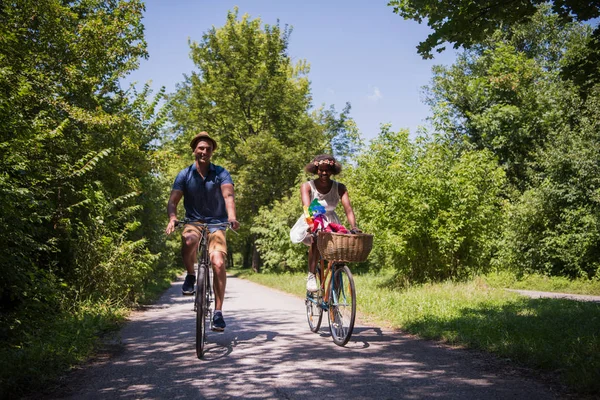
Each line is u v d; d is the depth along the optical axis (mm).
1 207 5953
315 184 6348
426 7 6691
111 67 12680
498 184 13898
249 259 53844
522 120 28141
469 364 4500
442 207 13359
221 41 36688
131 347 5758
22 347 5184
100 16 12180
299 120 37031
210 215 5508
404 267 13773
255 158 33531
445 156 14555
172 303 12250
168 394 3691
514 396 3469
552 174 19047
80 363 4867
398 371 4266
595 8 6449
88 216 10070
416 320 6941
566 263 17922
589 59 7371
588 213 17500
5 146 6516
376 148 14922
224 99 35688
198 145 5465
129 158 12438
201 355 4957
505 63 29406
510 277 18203
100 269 9562
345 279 5516
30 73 9258
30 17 10180
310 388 3768
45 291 6949
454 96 31641
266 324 7426
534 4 6555
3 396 3639
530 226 19156
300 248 30281
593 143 18672
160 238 17766
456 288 11141
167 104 14367
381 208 13461
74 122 10414
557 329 5777
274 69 37062
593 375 3625
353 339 5957
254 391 3717
